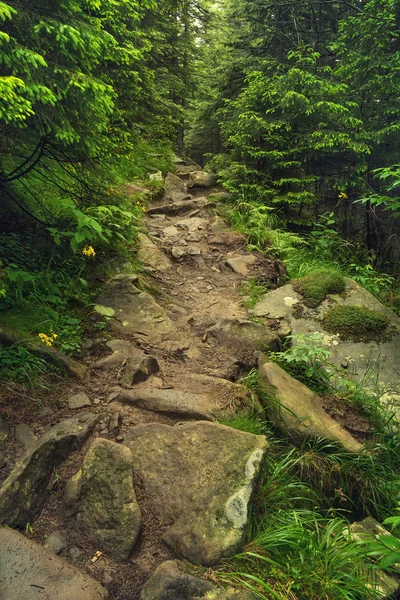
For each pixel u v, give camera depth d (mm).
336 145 8492
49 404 3168
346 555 2426
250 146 9172
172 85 15031
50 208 5340
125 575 2270
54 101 3277
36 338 3543
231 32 16750
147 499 2633
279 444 3357
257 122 8773
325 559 2410
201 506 2527
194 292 5871
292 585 2240
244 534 2410
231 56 13227
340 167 9312
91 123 4082
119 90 8883
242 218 8523
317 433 3332
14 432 2867
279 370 3947
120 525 2439
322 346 4684
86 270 5020
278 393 3604
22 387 3160
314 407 3730
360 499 3178
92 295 4656
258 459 2713
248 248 7332
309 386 4250
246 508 2461
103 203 5168
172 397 3381
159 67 15734
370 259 8297
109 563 2320
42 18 3334
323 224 9102
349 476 3197
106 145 4652
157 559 2357
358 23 8180
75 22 3600
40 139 3898
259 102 9297
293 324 5020
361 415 3926
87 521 2484
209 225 8414
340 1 9117
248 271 6559
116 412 3236
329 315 5039
